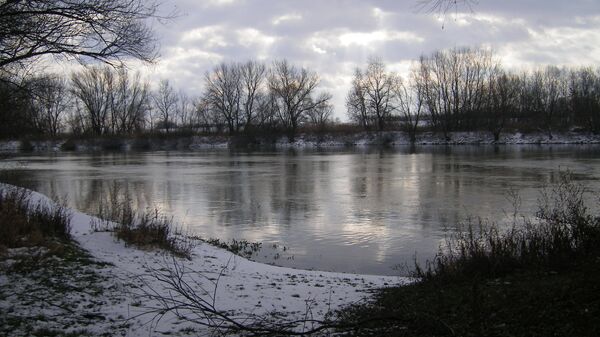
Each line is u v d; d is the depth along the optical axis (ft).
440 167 131.44
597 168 118.11
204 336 20.45
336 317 23.38
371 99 281.74
